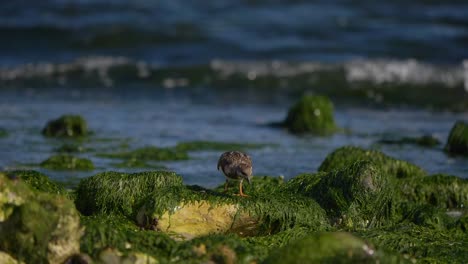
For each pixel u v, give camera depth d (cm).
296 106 6525
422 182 4125
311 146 5669
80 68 9081
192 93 8269
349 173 3597
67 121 5738
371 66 9131
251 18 11138
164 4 11450
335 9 11731
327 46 10169
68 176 4431
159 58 9644
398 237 3219
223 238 2783
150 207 3228
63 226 2638
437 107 7925
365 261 2428
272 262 2483
